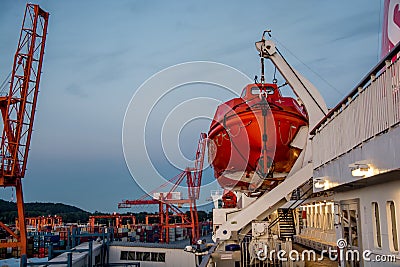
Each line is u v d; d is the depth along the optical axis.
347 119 7.41
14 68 39.31
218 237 12.55
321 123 9.70
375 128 5.83
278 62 13.16
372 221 7.48
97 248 31.39
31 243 41.91
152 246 31.80
